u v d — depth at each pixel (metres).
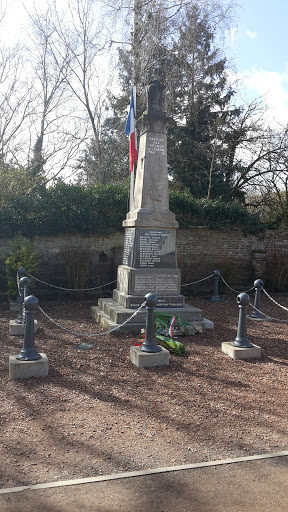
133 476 3.44
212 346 7.63
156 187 9.44
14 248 11.53
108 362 6.52
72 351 7.07
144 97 19.92
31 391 5.25
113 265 13.95
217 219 15.23
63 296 13.12
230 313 11.14
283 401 5.21
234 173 21.98
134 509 3.02
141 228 9.25
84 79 22.33
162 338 7.23
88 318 9.97
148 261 9.26
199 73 21.89
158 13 19.06
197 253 15.05
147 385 5.61
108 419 4.56
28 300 5.87
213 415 4.74
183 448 3.96
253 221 15.59
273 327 9.40
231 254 15.50
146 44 19.31
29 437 4.09
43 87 21.42
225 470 3.58
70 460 3.68
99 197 13.88
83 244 13.70
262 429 4.42
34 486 3.25
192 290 14.83
